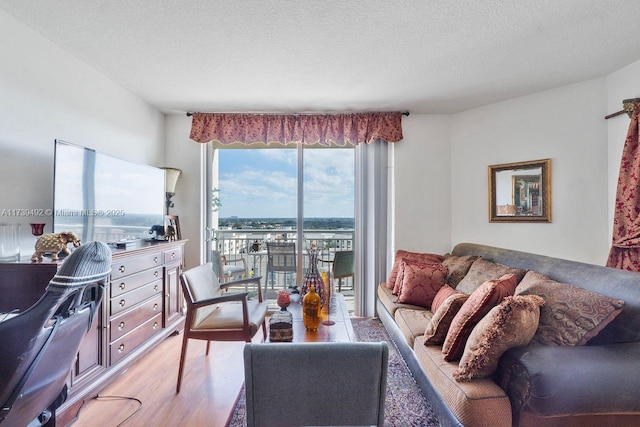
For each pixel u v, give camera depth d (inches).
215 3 70.4
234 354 106.0
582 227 113.2
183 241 125.6
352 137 143.1
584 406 48.3
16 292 65.9
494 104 133.0
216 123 142.4
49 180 86.2
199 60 96.7
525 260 90.8
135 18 76.0
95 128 102.8
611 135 107.1
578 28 80.3
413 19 76.4
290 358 40.5
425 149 145.9
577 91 113.8
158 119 140.7
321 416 41.5
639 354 51.8
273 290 163.2
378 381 41.5
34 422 47.4
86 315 47.9
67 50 90.9
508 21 77.2
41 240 69.5
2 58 73.9
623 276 62.8
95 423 71.1
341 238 156.2
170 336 120.2
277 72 104.2
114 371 85.0
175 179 137.1
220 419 72.8
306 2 70.1
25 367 38.0
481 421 51.2
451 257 123.3
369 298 145.3
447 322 72.7
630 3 70.6
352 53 92.4
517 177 126.9
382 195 144.8
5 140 74.9
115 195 98.9
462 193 142.5
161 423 71.3
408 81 111.2
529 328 53.6
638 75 98.2
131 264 93.7
